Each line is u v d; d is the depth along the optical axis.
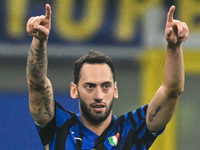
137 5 40.41
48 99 14.51
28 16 39.50
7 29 39.31
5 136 37.66
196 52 40.00
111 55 39.91
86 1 39.84
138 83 39.69
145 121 14.75
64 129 14.59
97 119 14.08
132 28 40.19
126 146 14.48
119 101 39.22
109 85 14.09
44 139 14.59
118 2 40.22
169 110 14.46
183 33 13.16
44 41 13.58
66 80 38.94
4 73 38.81
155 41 40.19
